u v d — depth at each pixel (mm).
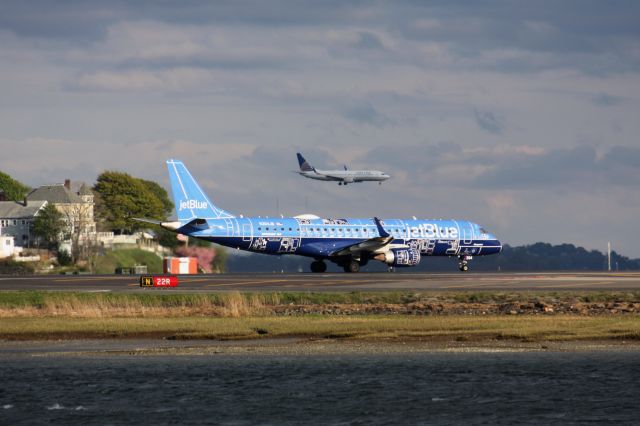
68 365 152500
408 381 140000
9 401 130500
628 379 140125
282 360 154875
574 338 169500
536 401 129125
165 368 149750
